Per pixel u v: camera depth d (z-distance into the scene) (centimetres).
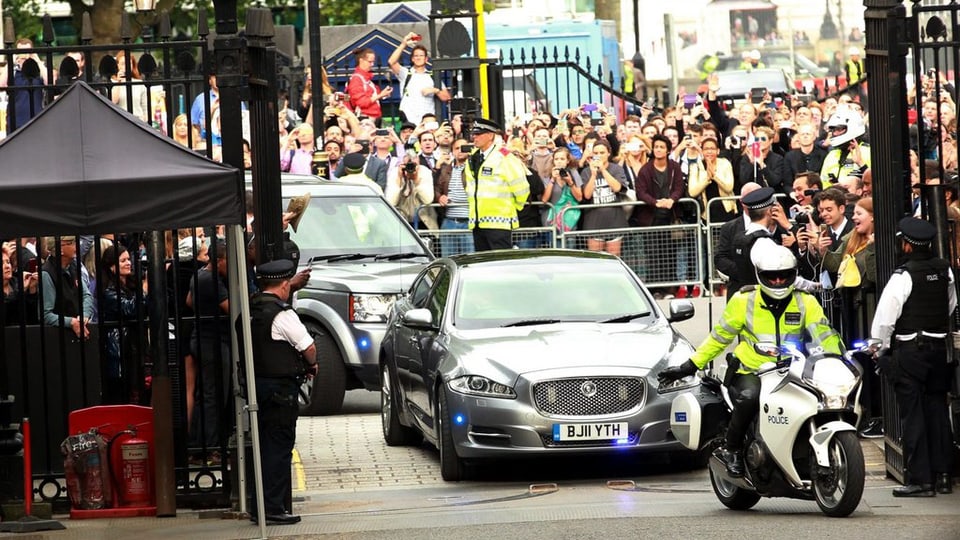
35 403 3300
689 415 2980
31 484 3119
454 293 3794
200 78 3117
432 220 5716
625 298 3784
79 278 3197
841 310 3884
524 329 3650
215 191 2850
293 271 3055
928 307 3061
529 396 3388
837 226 3972
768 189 3972
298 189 4816
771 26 9756
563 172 5816
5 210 2828
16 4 11762
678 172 5806
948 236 3192
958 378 3191
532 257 3953
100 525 3025
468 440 3428
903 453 3145
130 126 2908
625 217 5812
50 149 2873
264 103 3152
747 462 2884
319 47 6188
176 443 3222
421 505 3203
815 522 2753
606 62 8719
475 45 6725
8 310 3600
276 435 3003
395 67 7225
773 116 6328
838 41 9725
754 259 2872
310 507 3228
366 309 4441
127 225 2845
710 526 2753
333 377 4450
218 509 3145
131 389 3338
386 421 4072
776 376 2841
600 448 3378
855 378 2783
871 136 3338
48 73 3141
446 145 5781
